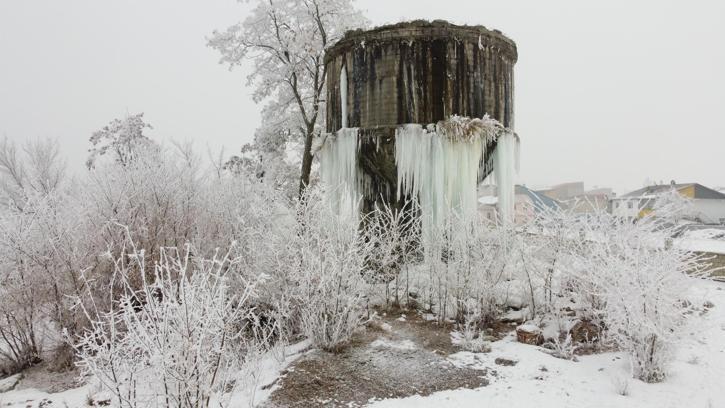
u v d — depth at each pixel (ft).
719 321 23.70
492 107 34.04
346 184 34.53
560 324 22.00
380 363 18.45
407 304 26.27
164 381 11.93
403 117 32.50
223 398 15.21
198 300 13.07
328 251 19.86
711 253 37.78
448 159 31.50
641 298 16.43
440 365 18.34
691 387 15.79
